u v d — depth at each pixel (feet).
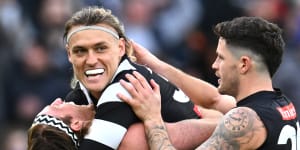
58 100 50.37
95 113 48.37
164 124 48.29
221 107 54.08
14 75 91.91
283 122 46.55
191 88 53.62
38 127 48.14
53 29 94.32
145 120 47.83
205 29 99.45
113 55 47.98
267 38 46.96
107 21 48.03
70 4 95.35
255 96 46.93
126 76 48.19
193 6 100.58
